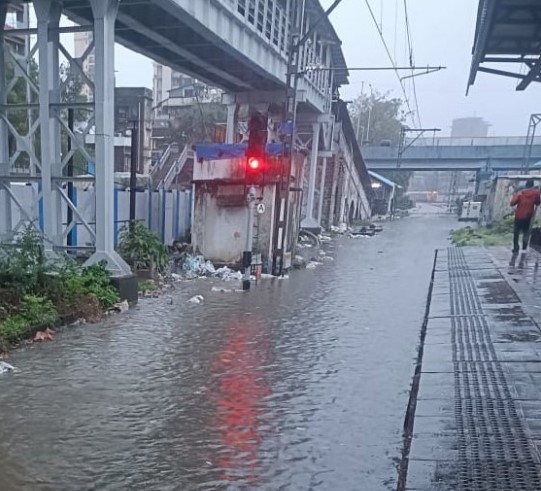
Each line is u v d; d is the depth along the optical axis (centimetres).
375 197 6312
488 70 1316
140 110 4350
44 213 1138
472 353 709
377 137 8419
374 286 1434
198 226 1686
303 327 957
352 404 600
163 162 3697
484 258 1708
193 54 1970
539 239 1823
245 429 530
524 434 473
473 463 423
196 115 4266
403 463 442
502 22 1082
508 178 3186
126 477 436
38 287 917
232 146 1619
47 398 595
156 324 952
